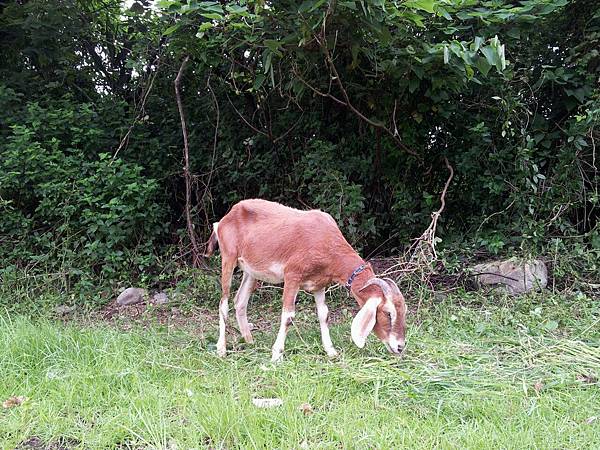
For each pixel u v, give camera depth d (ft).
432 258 19.79
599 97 21.25
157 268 24.26
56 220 24.17
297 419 10.68
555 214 22.31
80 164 24.30
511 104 21.75
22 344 14.39
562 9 23.03
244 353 15.44
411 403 11.80
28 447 10.25
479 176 23.00
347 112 25.45
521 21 20.08
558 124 23.43
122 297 21.74
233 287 21.76
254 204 16.19
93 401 11.84
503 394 11.98
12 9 26.50
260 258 15.39
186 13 18.44
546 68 22.67
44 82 28.04
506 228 22.77
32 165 22.98
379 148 24.64
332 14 17.54
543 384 12.50
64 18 27.20
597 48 22.43
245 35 19.79
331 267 14.98
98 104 27.81
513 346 15.05
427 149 25.44
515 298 19.53
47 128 24.53
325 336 15.24
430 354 14.48
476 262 22.71
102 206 22.81
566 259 20.85
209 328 18.35
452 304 19.26
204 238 26.21
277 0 18.06
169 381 13.07
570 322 17.03
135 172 24.12
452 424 10.75
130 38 29.17
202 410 10.93
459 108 23.73
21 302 20.84
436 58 19.53
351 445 9.77
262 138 26.89
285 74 23.76
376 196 25.82
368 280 14.51
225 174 27.45
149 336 16.66
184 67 24.72
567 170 22.16
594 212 23.67
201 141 28.04
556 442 9.91
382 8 16.75
